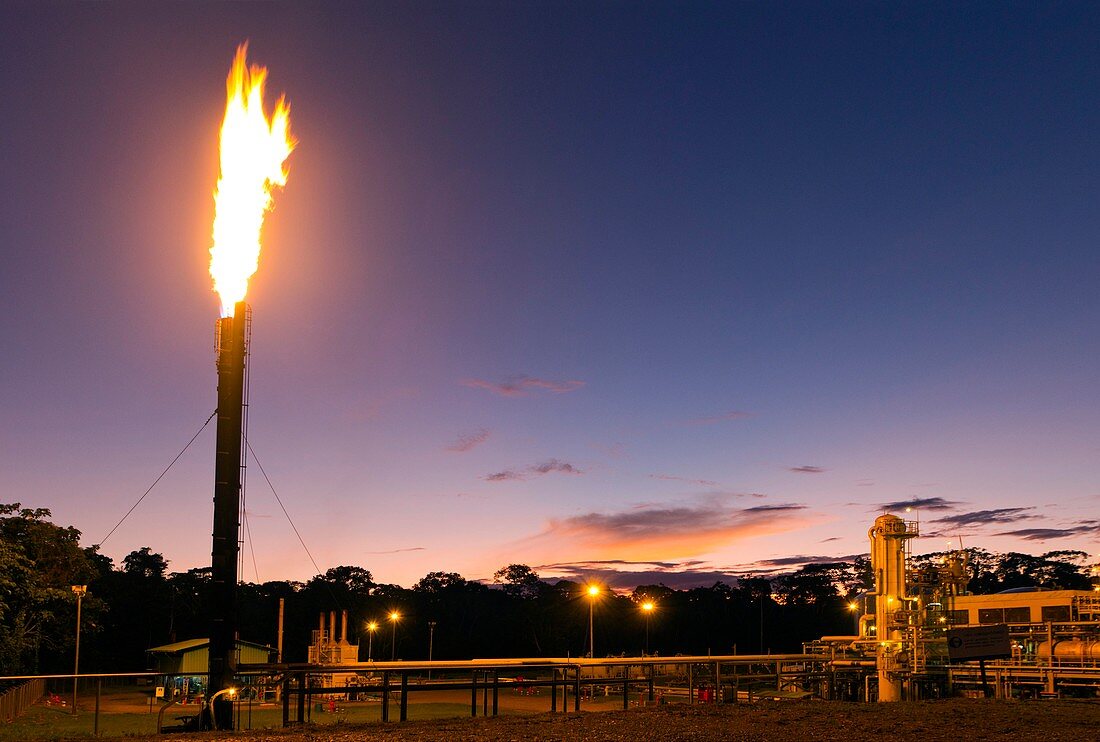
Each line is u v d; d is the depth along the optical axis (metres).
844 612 140.00
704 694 44.88
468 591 147.88
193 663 63.28
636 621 134.25
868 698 53.84
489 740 25.39
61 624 73.12
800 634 138.38
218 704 30.08
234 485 32.03
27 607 62.50
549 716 32.06
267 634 132.00
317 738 25.78
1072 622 52.72
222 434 32.22
